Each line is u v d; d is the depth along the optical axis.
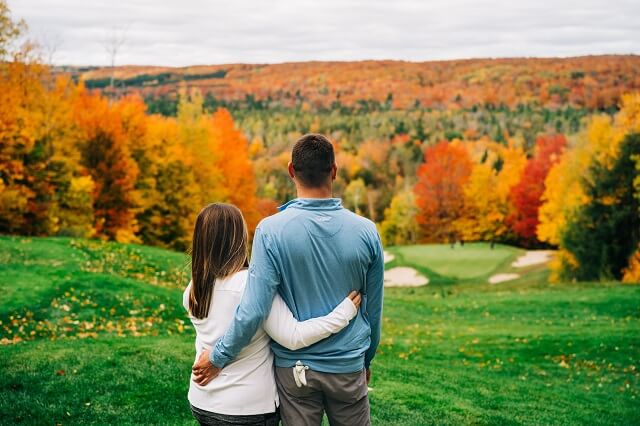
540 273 53.69
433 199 70.19
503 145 83.94
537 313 21.58
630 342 15.41
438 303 23.75
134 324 12.69
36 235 38.00
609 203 52.56
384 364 10.18
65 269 16.20
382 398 7.18
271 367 3.10
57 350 7.89
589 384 11.62
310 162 3.01
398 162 86.75
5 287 13.91
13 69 36.28
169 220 49.62
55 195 38.69
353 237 3.04
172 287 17.91
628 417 8.62
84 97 46.25
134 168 45.78
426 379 9.11
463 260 56.97
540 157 69.25
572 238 53.25
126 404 6.10
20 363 7.18
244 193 65.56
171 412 5.97
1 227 37.34
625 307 21.92
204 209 3.17
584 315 21.06
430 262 56.00
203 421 3.07
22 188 36.56
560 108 85.50
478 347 15.02
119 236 44.97
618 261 51.97
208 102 97.75
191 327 13.23
